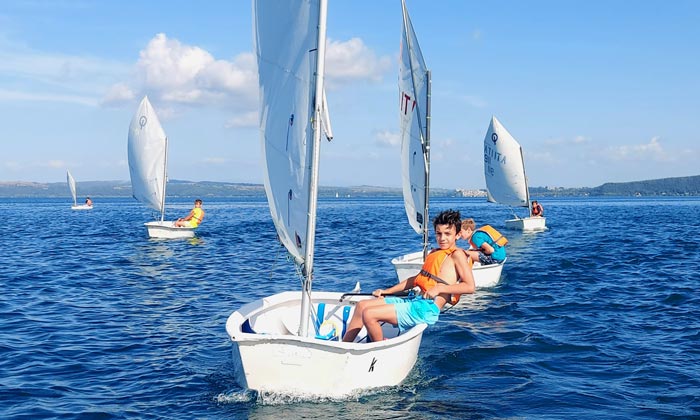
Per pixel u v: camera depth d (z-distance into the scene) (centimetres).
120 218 4566
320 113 545
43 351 748
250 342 549
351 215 5306
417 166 1317
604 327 862
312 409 533
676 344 765
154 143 2575
